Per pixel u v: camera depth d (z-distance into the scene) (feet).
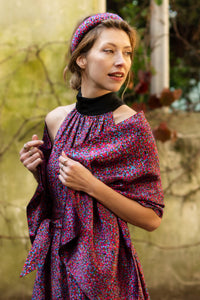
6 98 9.57
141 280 5.20
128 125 5.03
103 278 4.82
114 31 4.98
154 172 5.06
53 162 5.36
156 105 10.89
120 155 5.00
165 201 10.77
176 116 11.34
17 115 9.62
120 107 5.29
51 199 5.63
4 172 9.75
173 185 10.84
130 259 5.08
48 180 5.46
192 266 10.81
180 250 10.78
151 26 11.63
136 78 11.37
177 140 10.97
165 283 10.66
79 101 5.40
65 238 5.05
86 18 5.39
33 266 5.14
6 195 9.80
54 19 9.43
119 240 5.13
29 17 9.45
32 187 9.88
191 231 10.87
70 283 5.01
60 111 5.77
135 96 11.82
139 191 5.09
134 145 4.99
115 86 4.99
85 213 5.00
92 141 5.10
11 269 9.84
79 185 4.99
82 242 4.99
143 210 5.06
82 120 5.32
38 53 9.50
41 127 9.62
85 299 4.93
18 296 9.83
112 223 5.01
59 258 5.15
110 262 4.86
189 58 13.17
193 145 11.05
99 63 4.95
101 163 5.02
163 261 10.66
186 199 10.88
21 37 9.49
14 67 9.53
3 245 9.84
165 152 10.86
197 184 10.95
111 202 4.98
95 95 5.25
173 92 10.74
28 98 9.59
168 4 11.78
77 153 5.08
